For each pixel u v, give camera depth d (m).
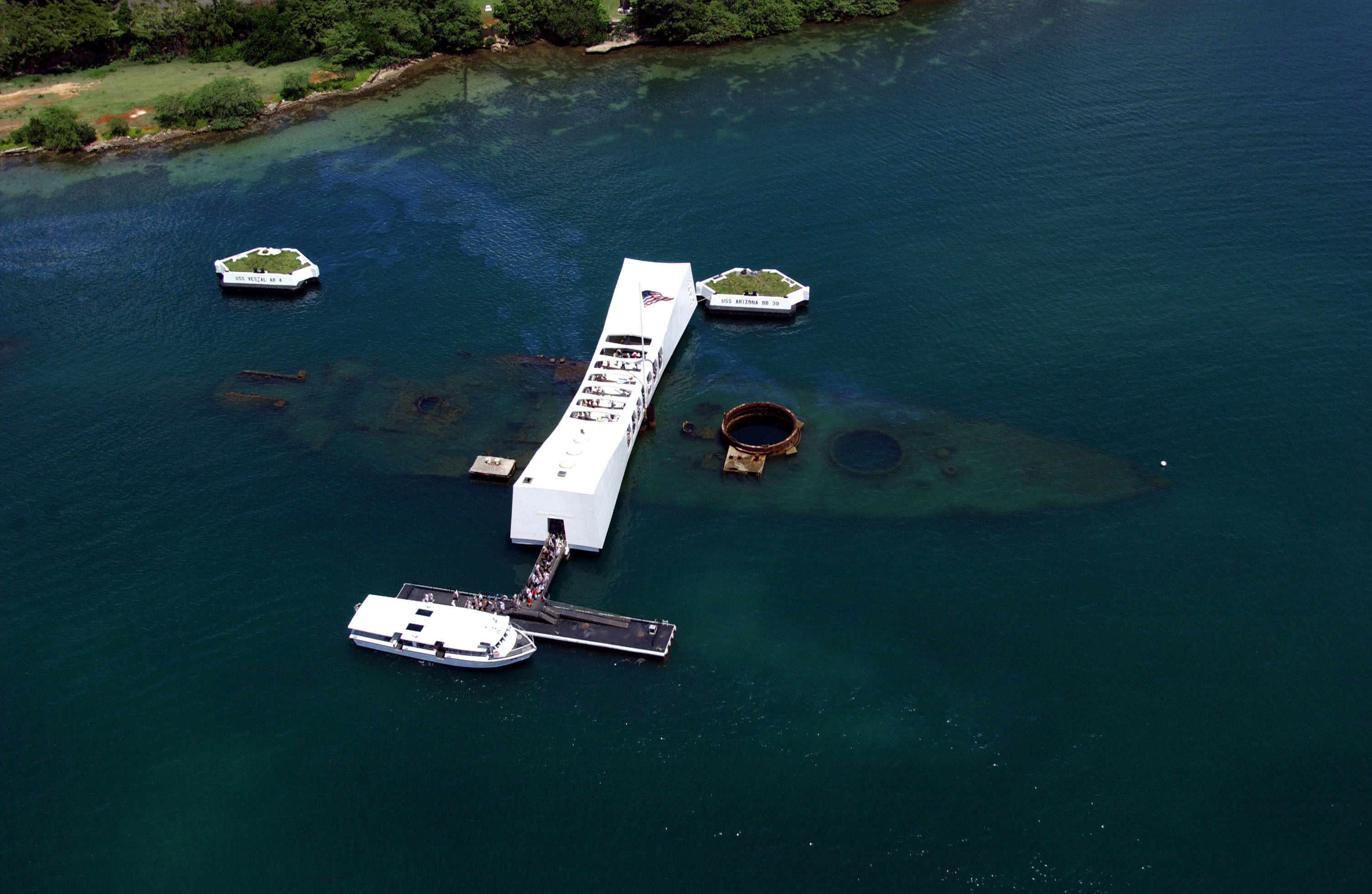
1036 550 145.62
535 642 136.12
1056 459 161.12
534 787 118.75
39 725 127.88
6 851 115.50
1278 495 152.12
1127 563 143.00
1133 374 177.00
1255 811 113.62
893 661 130.88
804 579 143.12
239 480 164.12
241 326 199.75
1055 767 118.69
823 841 112.44
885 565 144.62
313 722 127.19
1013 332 189.00
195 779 121.25
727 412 172.75
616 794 117.69
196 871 112.75
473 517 156.75
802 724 124.19
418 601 141.62
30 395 182.75
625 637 134.62
